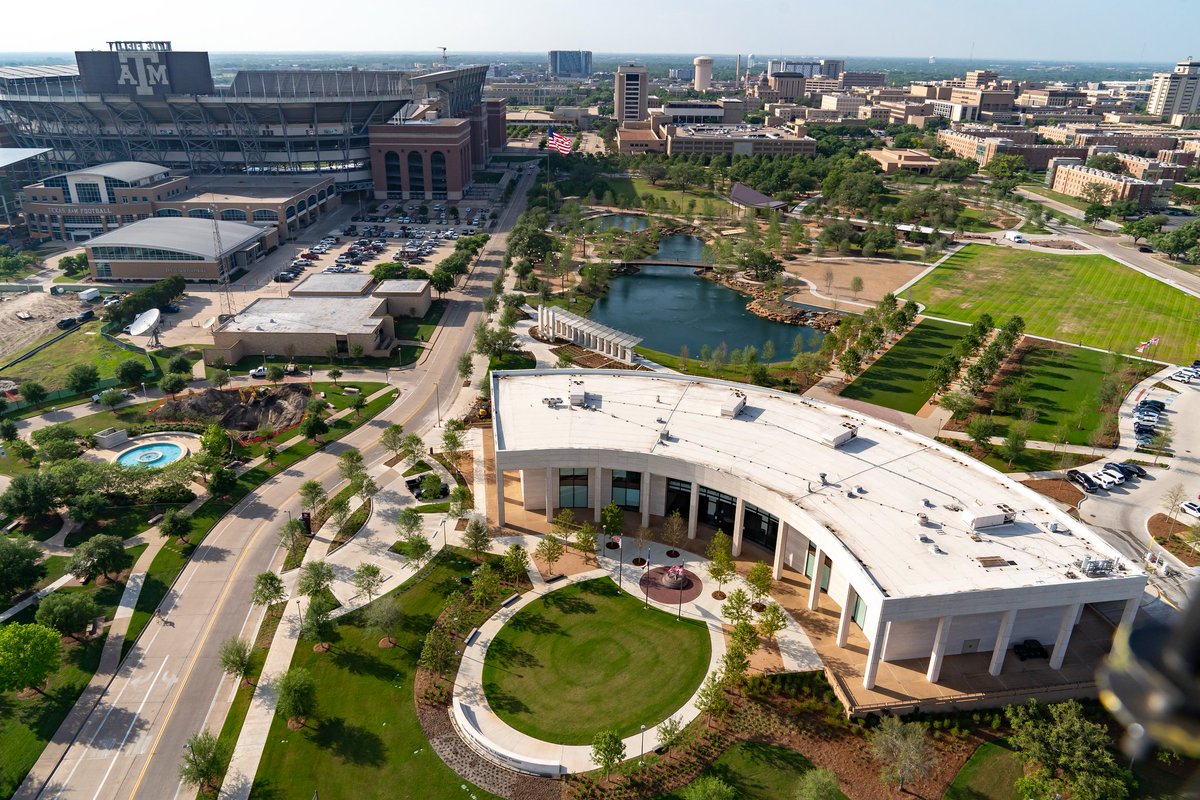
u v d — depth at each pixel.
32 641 77.88
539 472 111.31
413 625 91.50
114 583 97.62
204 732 73.94
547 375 133.25
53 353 170.62
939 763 73.50
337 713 79.19
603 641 89.12
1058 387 157.88
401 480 121.94
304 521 109.75
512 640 89.12
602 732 75.50
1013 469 126.38
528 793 70.88
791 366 168.00
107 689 82.00
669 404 122.31
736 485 100.69
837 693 80.69
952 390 156.00
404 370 164.75
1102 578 80.25
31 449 123.94
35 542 105.31
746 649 81.50
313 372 162.00
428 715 79.06
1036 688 80.69
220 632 90.25
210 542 106.25
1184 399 151.88
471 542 101.19
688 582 99.31
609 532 105.31
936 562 84.31
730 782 71.75
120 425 138.50
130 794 70.56
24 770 72.69
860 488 98.69
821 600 96.00
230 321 174.75
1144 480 123.19
